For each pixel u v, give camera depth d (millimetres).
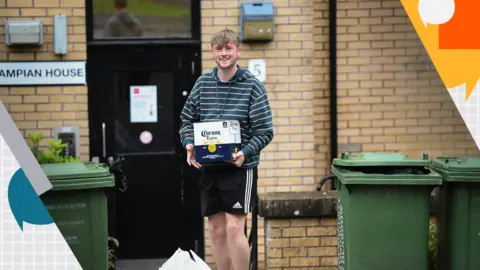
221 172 14398
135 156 20297
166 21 20094
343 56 20891
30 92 19531
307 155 20312
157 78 20234
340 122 20969
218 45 14148
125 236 20422
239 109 14352
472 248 14055
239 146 14172
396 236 13555
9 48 19422
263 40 19938
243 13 19562
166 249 20547
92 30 19938
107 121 20141
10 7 19328
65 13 19500
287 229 16297
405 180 13234
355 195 13555
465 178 13781
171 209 20484
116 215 20375
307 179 20359
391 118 21000
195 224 20531
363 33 20844
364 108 20969
